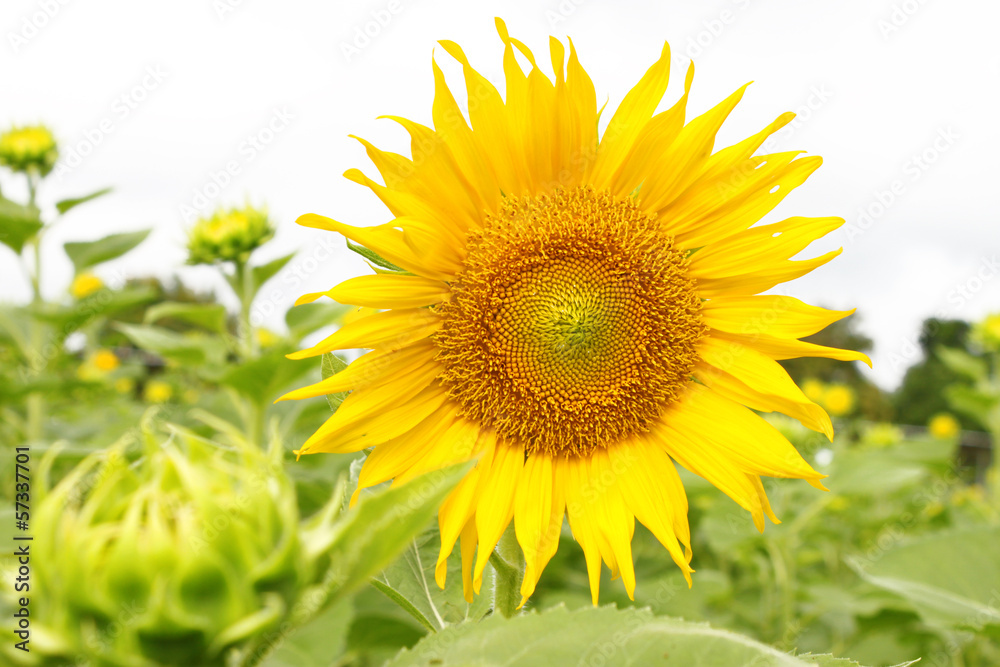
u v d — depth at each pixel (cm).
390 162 59
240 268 88
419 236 58
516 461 61
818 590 96
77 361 183
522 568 60
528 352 62
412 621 78
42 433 115
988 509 146
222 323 88
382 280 59
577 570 113
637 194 63
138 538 44
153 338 85
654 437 62
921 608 71
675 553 60
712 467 61
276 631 46
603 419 62
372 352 60
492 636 50
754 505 61
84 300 112
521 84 60
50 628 43
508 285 62
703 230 62
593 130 61
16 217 103
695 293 63
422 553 61
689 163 62
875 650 95
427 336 61
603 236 62
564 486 62
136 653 42
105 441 94
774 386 61
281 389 82
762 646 49
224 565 44
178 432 49
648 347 62
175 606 42
